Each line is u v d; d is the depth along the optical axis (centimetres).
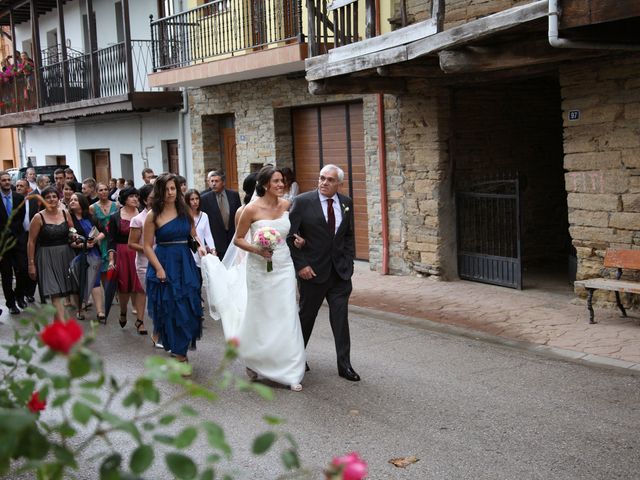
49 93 2275
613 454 527
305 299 716
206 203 1018
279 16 1387
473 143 1212
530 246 1299
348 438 569
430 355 800
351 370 715
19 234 1102
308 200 701
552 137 1301
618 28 762
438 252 1188
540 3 736
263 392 221
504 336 861
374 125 1276
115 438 583
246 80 1573
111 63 1964
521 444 548
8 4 2430
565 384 684
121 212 968
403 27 1034
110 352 862
